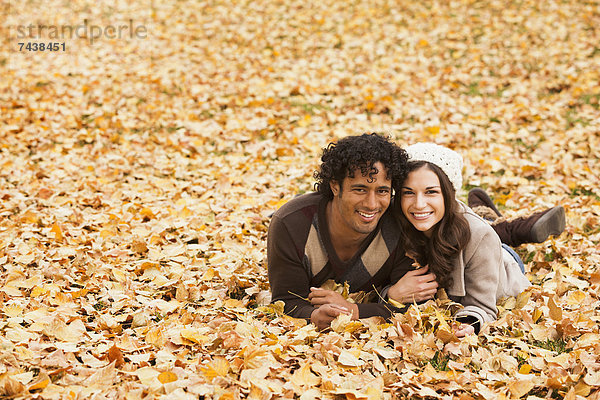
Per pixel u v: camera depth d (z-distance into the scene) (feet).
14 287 11.73
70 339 9.82
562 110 23.07
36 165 19.52
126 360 9.57
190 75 27.78
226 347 9.69
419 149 10.53
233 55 30.17
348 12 35.09
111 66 29.27
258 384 8.42
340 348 9.80
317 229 10.62
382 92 25.46
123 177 18.94
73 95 25.63
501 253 11.10
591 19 32.17
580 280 12.41
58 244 14.03
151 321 10.75
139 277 12.59
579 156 19.75
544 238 13.33
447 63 28.73
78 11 36.50
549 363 9.42
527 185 17.81
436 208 10.36
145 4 37.24
